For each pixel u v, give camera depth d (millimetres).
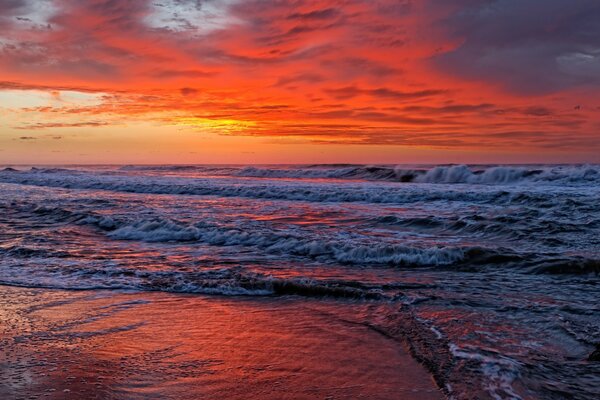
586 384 3150
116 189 23250
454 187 18703
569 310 4840
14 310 5066
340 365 3611
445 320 4590
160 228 10398
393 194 15961
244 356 3812
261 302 5430
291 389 3207
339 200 16359
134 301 5430
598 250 7699
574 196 14148
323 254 7984
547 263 6797
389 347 3957
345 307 5164
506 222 10234
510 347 3859
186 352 3893
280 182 24094
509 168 21109
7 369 3502
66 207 14828
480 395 3027
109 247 8836
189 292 5816
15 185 27656
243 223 11039
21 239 9680
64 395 3062
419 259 7367
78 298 5531
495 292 5625
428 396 3064
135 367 3570
